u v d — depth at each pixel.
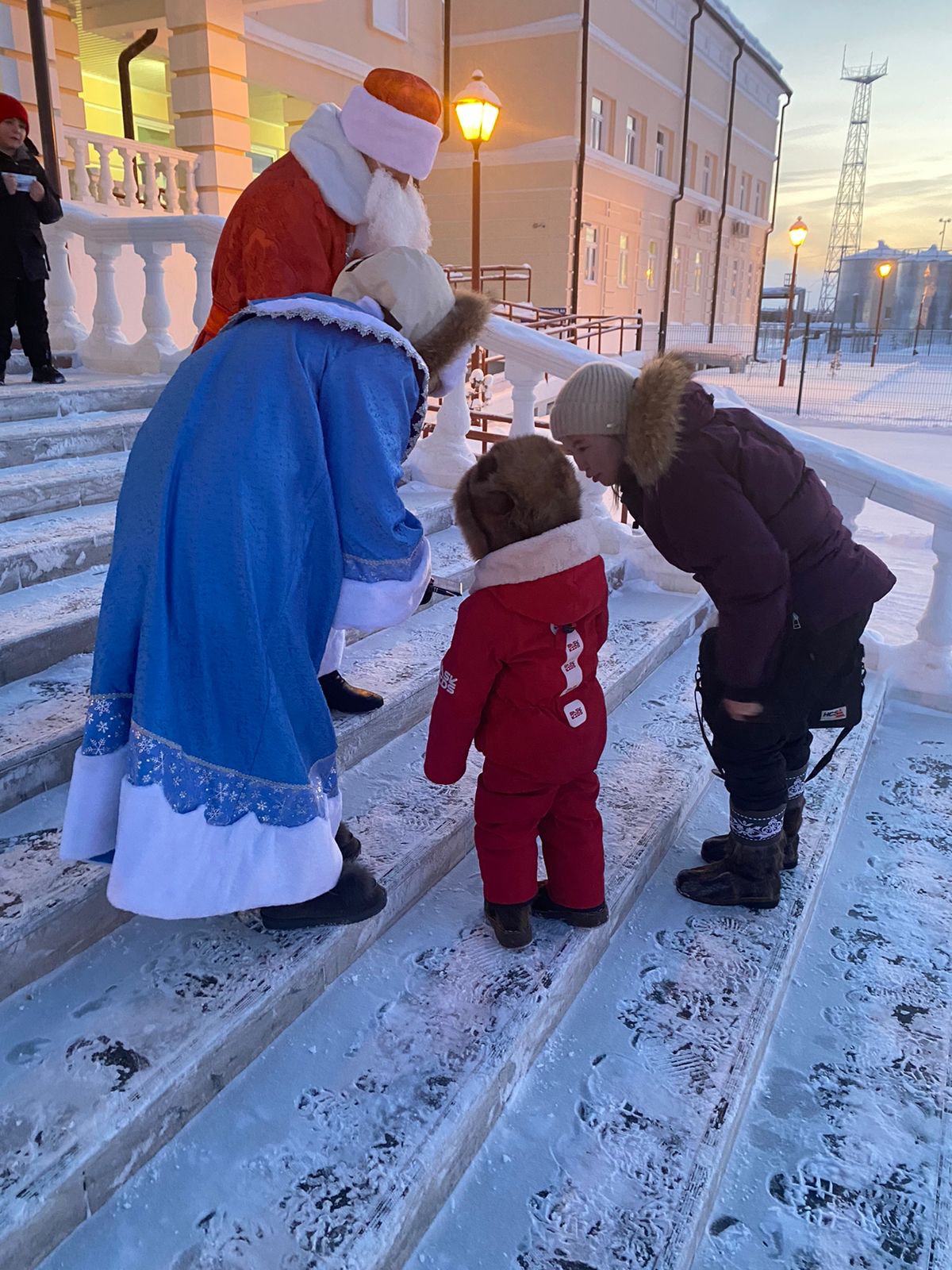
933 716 3.70
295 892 1.65
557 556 1.73
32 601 2.73
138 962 1.75
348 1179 1.42
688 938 2.16
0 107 4.18
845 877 2.58
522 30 18.80
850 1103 1.79
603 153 20.30
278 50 13.72
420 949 1.97
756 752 2.07
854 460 3.62
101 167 7.33
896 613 5.79
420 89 1.98
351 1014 1.77
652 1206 1.48
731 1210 1.57
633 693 3.37
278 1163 1.45
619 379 1.84
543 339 4.11
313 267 2.07
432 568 3.51
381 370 1.63
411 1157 1.45
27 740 2.09
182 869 1.54
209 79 8.45
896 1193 1.60
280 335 1.60
